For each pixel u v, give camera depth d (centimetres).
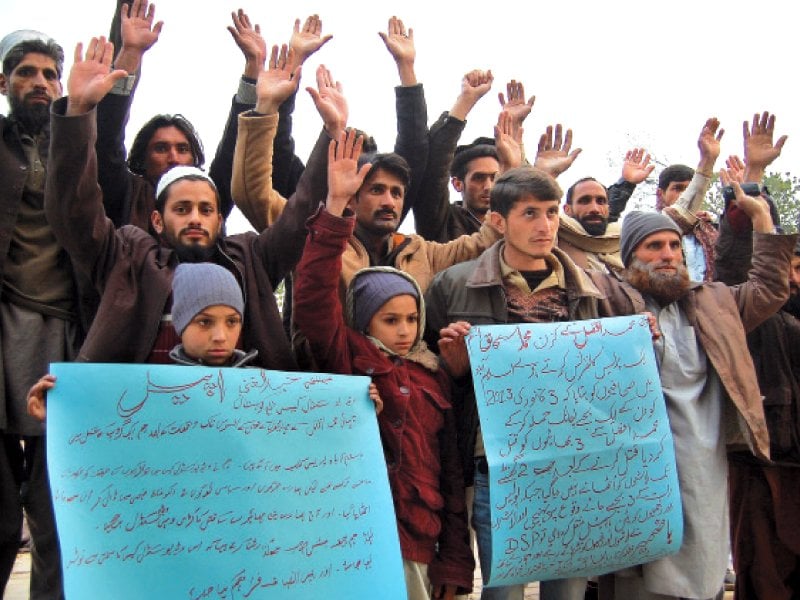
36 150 371
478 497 352
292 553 278
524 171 369
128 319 310
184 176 336
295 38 453
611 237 506
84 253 321
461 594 335
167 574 262
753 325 399
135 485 268
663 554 346
